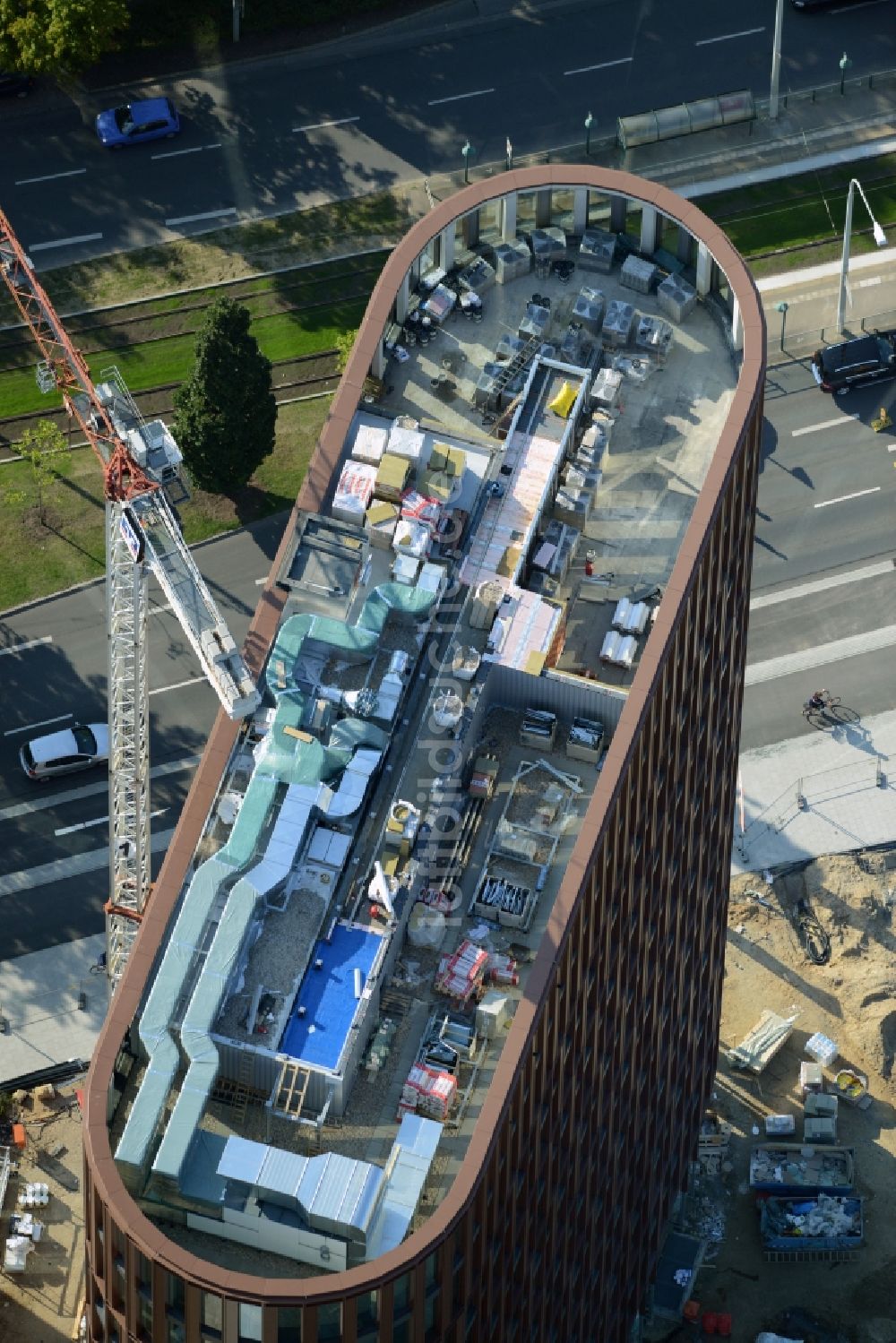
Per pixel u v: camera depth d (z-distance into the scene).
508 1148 109.06
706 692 127.62
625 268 129.88
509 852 114.50
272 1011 107.38
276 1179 102.44
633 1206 152.00
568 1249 133.50
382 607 116.56
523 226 132.12
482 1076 109.38
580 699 117.81
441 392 127.69
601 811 111.56
